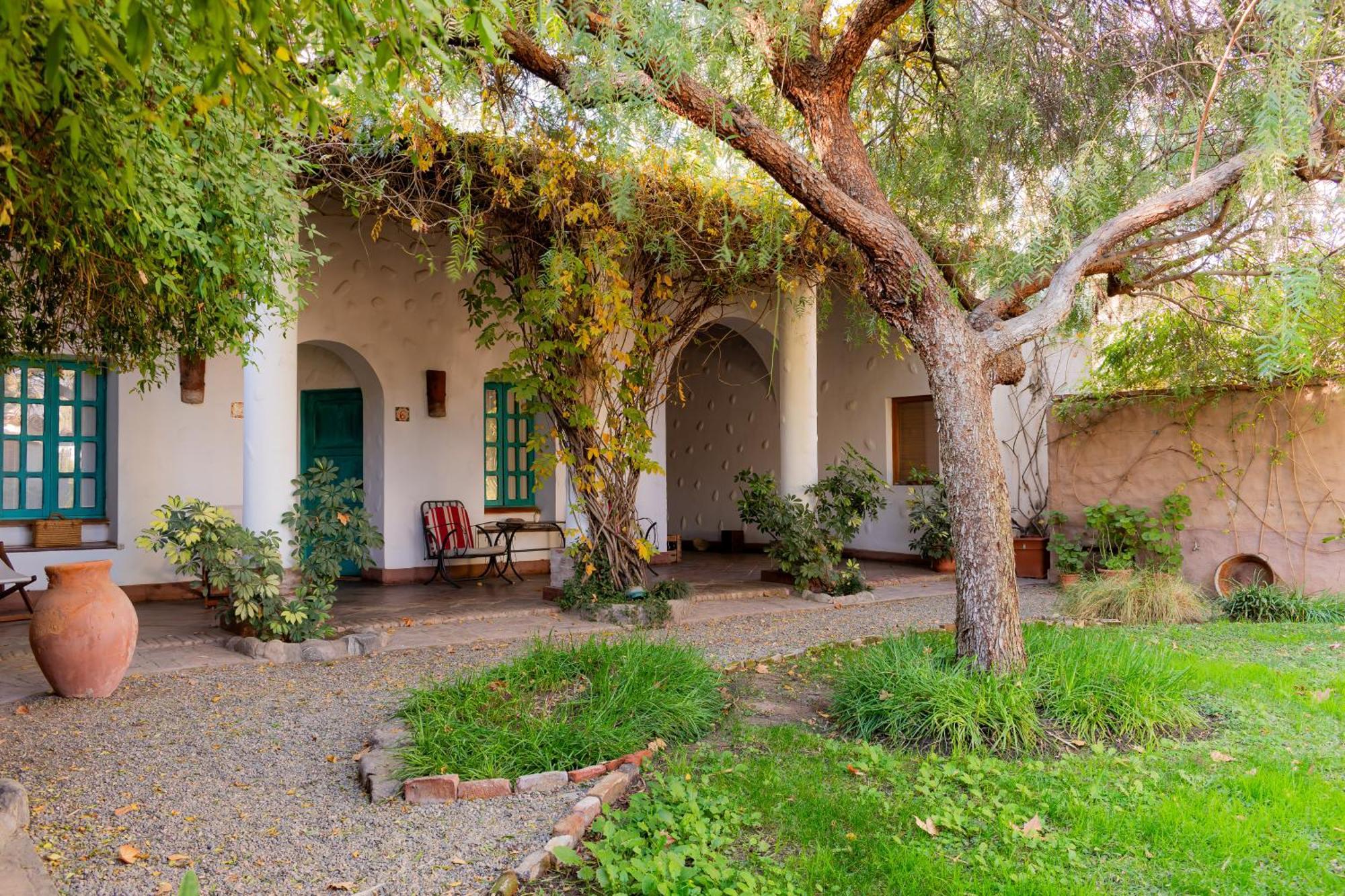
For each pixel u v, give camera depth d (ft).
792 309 30.50
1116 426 32.04
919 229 22.48
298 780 12.27
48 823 10.70
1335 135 17.85
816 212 15.85
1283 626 23.48
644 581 26.53
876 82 22.16
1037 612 26.40
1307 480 27.96
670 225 23.77
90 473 27.14
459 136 20.45
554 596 26.96
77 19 5.17
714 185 23.50
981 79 19.75
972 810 10.78
